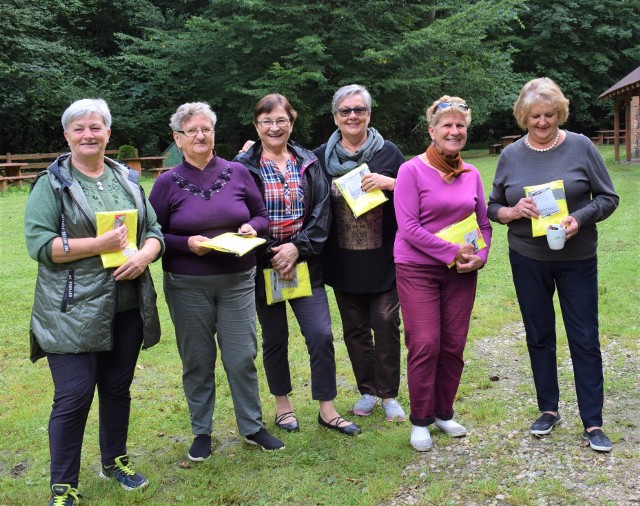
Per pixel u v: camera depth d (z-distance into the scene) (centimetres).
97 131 272
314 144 2375
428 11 2344
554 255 313
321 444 334
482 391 391
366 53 1989
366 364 372
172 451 334
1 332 530
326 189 344
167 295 318
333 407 356
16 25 2022
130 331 290
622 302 537
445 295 322
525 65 3062
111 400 296
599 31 2891
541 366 329
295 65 2088
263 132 335
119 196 283
